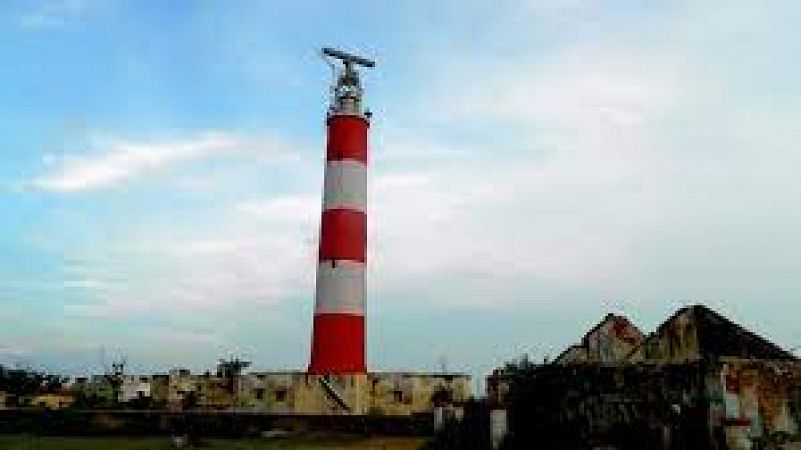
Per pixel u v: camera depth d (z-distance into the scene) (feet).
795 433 70.08
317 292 146.30
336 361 141.79
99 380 168.25
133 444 111.75
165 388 157.38
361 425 131.44
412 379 143.64
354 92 154.10
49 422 131.75
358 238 147.33
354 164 149.59
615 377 76.64
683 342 82.02
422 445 106.11
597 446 74.74
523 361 119.96
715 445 69.46
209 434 130.21
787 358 79.05
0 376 182.91
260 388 146.92
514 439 83.66
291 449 104.73
